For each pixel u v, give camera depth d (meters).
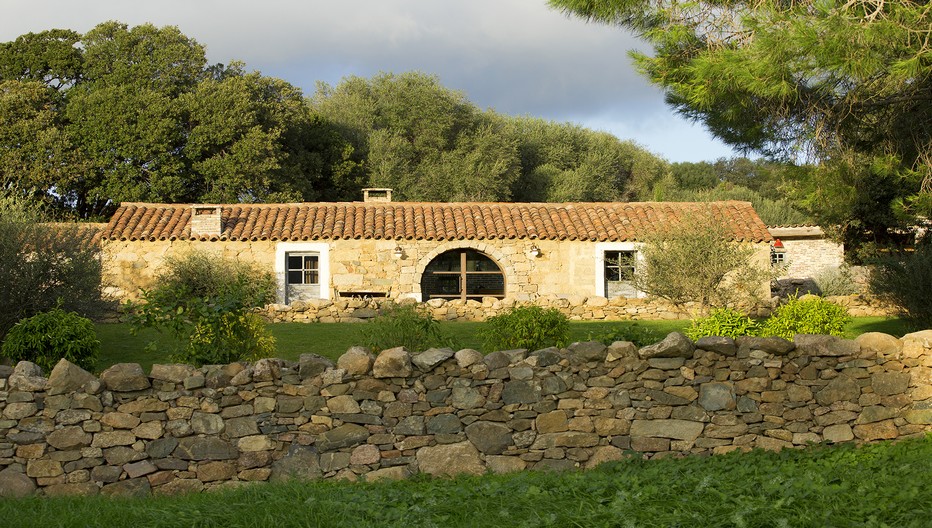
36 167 28.27
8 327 12.27
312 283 21.64
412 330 10.54
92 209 31.64
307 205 22.94
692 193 44.28
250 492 7.09
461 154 38.78
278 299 20.92
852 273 24.16
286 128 32.97
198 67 32.44
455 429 8.14
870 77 10.04
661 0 10.94
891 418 8.38
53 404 7.86
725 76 9.77
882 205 21.97
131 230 20.83
